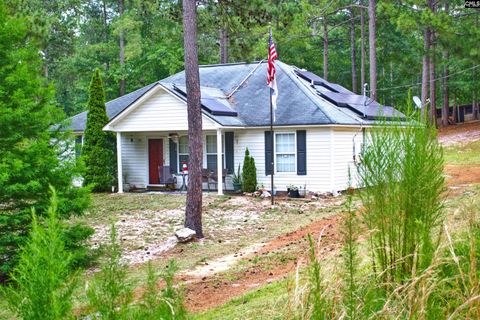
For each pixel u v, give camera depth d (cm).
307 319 341
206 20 1669
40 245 216
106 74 4131
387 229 441
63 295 218
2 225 944
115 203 2008
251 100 2289
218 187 2091
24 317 209
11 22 1027
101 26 4441
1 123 955
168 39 3994
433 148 449
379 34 4406
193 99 1353
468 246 442
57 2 4147
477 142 3131
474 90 4350
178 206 1875
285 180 2128
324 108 2086
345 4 4203
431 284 383
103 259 1052
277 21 1739
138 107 2255
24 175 948
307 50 4544
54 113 1046
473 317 345
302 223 1454
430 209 438
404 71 4528
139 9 1773
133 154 2464
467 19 3759
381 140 453
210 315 625
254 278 873
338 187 2078
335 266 385
